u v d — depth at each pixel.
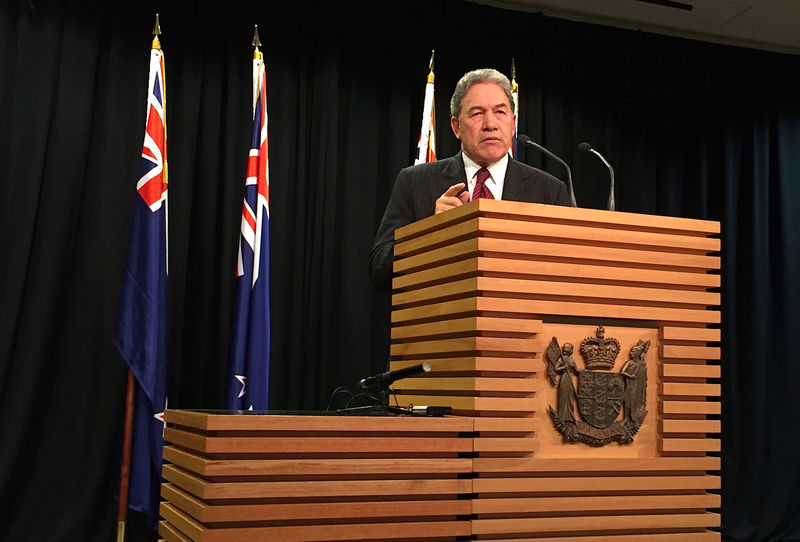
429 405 1.48
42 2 4.47
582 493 1.34
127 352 3.88
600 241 1.40
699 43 5.98
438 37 5.33
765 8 5.58
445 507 1.26
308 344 4.82
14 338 4.26
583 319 1.39
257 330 4.13
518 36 5.53
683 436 1.43
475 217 1.37
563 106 5.59
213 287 4.68
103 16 4.60
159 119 4.06
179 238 4.62
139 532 4.40
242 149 4.79
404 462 1.24
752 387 5.69
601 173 5.64
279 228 4.81
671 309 1.43
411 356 1.59
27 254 4.29
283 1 4.97
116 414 4.40
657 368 1.43
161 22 4.71
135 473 3.94
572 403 1.36
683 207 5.86
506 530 1.28
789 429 5.71
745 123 6.01
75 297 4.41
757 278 5.80
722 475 5.62
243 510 1.16
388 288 1.95
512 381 1.34
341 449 1.22
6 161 4.34
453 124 2.34
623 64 5.79
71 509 4.29
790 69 6.11
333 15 5.05
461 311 1.38
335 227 4.98
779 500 5.64
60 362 4.37
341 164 5.04
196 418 1.24
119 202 4.50
